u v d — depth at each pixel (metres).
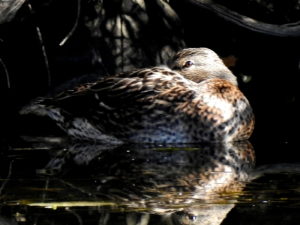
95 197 8.38
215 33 15.75
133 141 12.98
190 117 12.68
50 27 15.30
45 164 10.55
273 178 9.47
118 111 13.02
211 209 7.81
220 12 14.34
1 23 13.71
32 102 14.12
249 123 13.00
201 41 15.80
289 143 12.52
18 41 15.00
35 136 13.36
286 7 15.32
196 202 8.12
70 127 13.34
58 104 13.38
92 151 11.82
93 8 15.19
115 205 7.99
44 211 7.73
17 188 8.87
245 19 14.30
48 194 8.53
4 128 13.91
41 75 15.14
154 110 12.80
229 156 11.22
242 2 15.37
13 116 14.41
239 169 10.11
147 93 12.97
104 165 10.45
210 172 9.88
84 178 9.48
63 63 15.25
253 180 9.33
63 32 15.32
